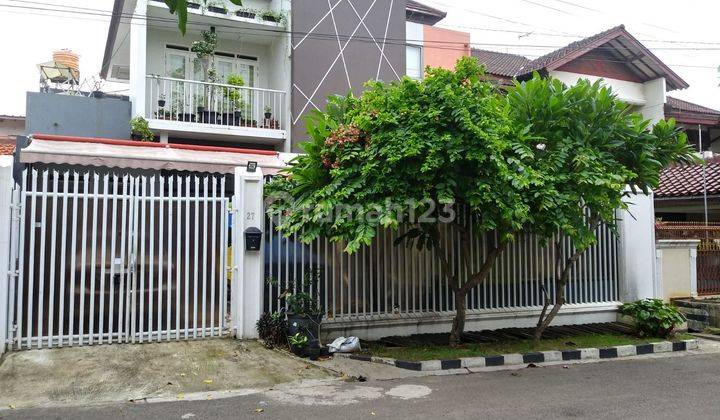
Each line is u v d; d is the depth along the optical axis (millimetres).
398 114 7027
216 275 7805
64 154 8742
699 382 6855
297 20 15383
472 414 5355
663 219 16859
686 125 21422
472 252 9648
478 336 9227
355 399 5867
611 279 11016
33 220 6805
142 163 9398
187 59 15828
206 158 10336
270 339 7531
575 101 8242
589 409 5578
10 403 5391
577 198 7895
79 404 5473
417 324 9141
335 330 8453
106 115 13531
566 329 10125
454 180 7172
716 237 12508
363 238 6793
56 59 15180
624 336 9695
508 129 7211
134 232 7316
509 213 7020
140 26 13867
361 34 16125
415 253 9180
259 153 11742
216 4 14773
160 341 7340
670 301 11383
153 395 5832
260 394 6016
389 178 7059
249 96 15891
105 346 7000
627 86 20547
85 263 7066
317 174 7648
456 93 6980
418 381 6746
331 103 8492
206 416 5203
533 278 10242
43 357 6496
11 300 6637
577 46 19469
